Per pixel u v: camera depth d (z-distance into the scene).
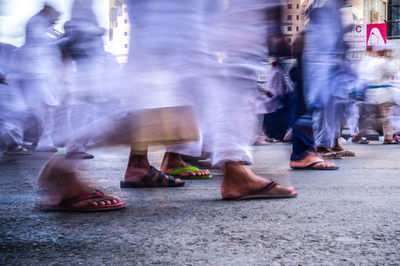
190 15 1.44
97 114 1.38
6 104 1.56
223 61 1.67
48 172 2.01
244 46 1.67
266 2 1.73
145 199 2.36
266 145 7.68
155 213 1.99
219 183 3.10
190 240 1.53
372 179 3.28
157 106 1.33
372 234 1.59
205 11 1.52
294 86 4.08
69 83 1.43
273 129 5.43
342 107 5.09
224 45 1.63
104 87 1.37
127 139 1.35
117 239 1.55
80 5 1.41
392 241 1.50
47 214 1.97
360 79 7.40
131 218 1.89
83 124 1.43
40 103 1.52
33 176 3.31
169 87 1.35
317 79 4.04
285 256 1.34
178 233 1.63
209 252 1.39
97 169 3.90
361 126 7.99
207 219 1.86
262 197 2.37
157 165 3.83
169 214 1.97
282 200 2.32
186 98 1.37
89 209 2.01
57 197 2.03
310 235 1.58
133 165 2.38
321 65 4.08
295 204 2.20
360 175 3.54
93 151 1.44
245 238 1.55
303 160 3.98
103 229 1.69
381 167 4.21
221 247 1.44
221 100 1.63
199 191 2.69
